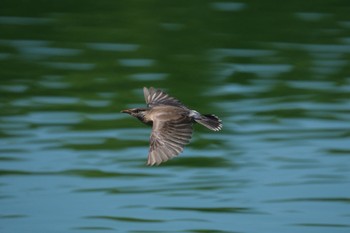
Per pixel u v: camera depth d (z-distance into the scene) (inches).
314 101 1026.1
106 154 889.5
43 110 999.6
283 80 1088.8
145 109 481.4
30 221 756.0
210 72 1105.4
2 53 1176.2
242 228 741.3
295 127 952.9
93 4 1352.1
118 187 820.6
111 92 1048.8
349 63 1141.1
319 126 954.1
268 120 971.3
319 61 1147.9
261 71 1114.7
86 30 1249.4
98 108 1005.8
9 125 957.2
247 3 1346.0
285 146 908.6
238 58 1157.1
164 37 1221.7
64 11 1327.5
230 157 886.4
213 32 1234.6
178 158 885.8
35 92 1055.0
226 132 946.1
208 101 1019.3
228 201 791.1
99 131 946.7
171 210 774.5
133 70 1111.0
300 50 1182.3
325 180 831.1
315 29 1250.6
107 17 1295.5
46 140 920.3
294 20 1283.2
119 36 1224.8
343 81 1088.8
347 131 941.8
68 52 1176.8
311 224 749.3
